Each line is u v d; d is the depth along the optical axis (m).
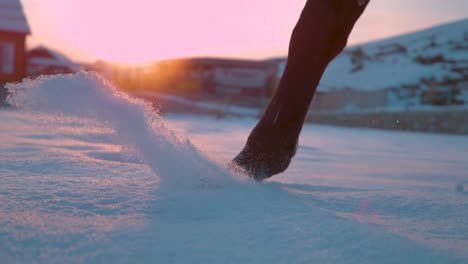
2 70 20.52
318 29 2.55
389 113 21.78
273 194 2.31
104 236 1.46
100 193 2.13
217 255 1.34
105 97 2.43
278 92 2.65
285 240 1.50
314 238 1.52
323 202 2.25
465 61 40.44
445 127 19.77
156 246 1.39
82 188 2.24
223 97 29.22
